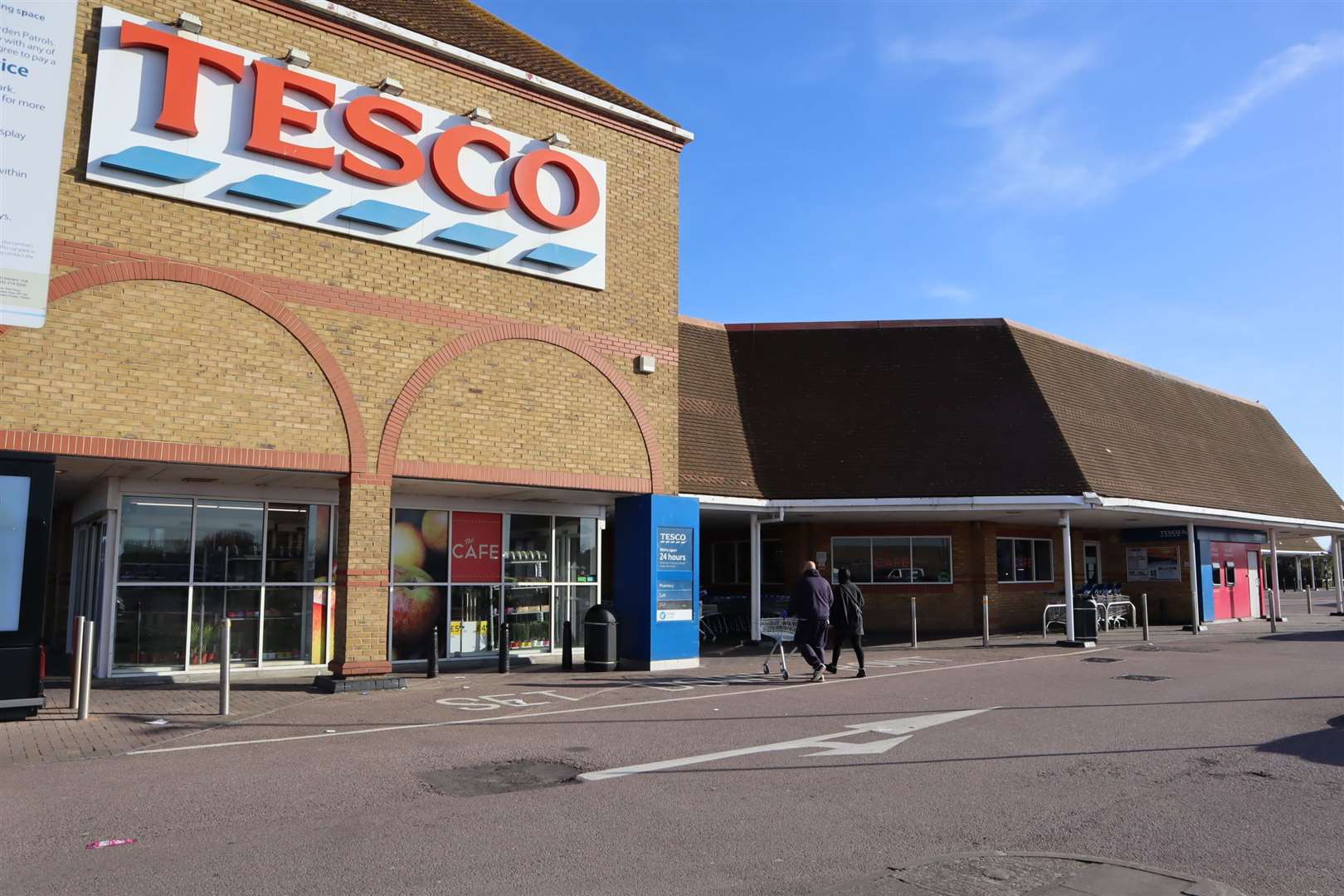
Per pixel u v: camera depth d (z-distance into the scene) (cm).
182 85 1241
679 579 1700
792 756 904
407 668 1672
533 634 1845
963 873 564
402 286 1424
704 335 2383
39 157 1112
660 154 1777
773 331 2445
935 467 2153
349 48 1407
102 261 1177
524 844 631
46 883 556
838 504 2086
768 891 540
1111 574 2995
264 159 1311
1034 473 2117
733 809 717
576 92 1633
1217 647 2027
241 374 1267
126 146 1205
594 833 655
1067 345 2602
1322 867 579
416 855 607
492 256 1520
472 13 1856
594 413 1625
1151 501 2259
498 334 1519
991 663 1714
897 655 1880
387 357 1398
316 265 1346
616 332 1667
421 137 1463
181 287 1232
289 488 1595
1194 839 638
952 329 2438
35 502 1106
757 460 2172
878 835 648
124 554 1461
